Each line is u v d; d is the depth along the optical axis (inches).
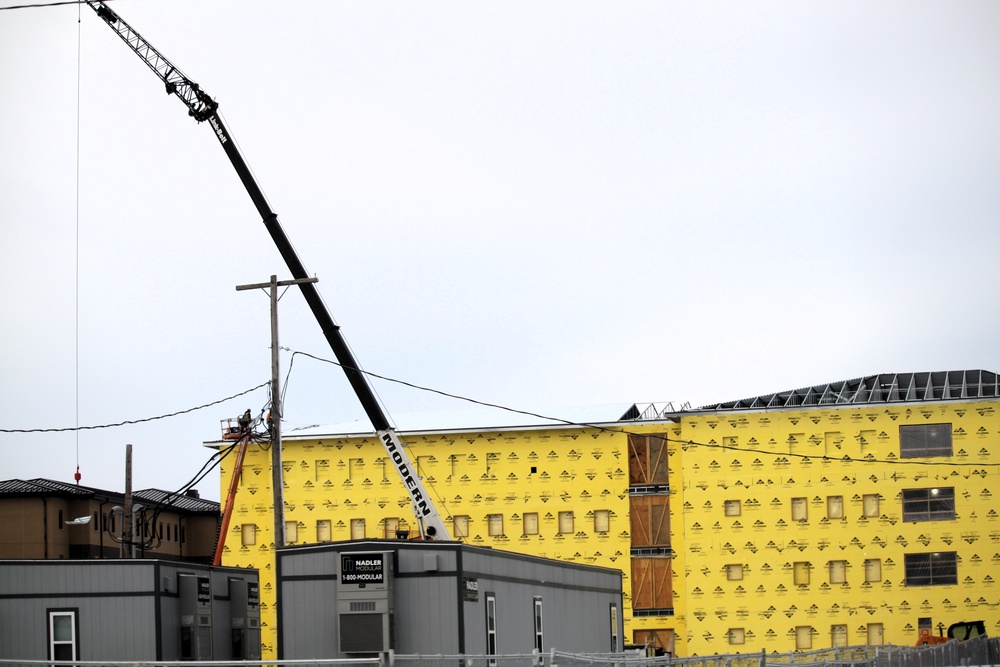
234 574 1871.3
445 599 1475.1
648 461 3513.8
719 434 3425.2
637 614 3454.7
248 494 3629.4
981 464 3297.2
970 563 3272.6
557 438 3540.8
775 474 3383.4
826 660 2060.8
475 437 3567.9
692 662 1756.9
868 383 3631.9
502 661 1494.8
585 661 1549.0
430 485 3560.5
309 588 1502.2
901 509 3319.4
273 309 1903.3
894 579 3299.7
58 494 3420.3
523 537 3508.9
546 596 1779.0
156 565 1624.0
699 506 3408.0
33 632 1574.8
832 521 3344.0
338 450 3607.3
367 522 3563.0
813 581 3331.7
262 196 2154.3
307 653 1491.1
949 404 3331.7
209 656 1734.7
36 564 1587.1
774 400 3575.3
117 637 1599.4
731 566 3373.5
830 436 3376.0
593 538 3484.3
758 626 3336.6
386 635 1448.1
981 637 2304.4
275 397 1863.9
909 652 2130.9
